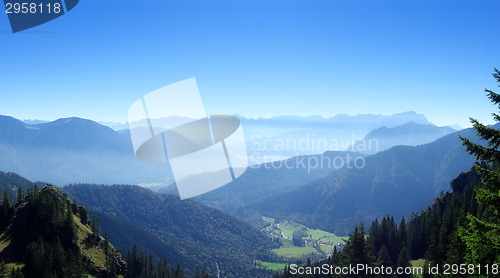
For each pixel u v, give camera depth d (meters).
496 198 18.17
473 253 18.69
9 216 123.44
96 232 139.38
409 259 106.25
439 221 121.00
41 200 124.19
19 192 142.75
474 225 18.66
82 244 128.88
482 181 18.62
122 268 138.25
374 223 135.12
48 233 117.50
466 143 18.55
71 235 121.25
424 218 139.00
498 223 18.41
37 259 98.75
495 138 17.80
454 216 101.12
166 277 164.88
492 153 17.94
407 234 133.50
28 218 120.50
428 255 95.12
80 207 151.62
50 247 103.00
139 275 145.88
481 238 18.22
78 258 110.12
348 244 46.88
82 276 107.19
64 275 99.06
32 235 115.19
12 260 104.25
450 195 148.50
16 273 92.75
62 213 125.12
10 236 113.94
